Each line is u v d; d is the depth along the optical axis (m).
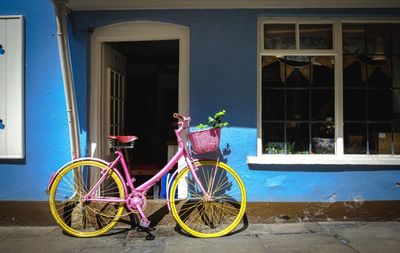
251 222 5.34
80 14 5.38
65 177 5.25
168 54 7.55
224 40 5.36
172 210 4.99
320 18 5.39
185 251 4.48
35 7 5.39
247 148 5.33
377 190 5.36
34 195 5.40
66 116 5.40
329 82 5.48
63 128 5.39
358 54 5.50
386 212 5.36
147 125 8.48
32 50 5.39
